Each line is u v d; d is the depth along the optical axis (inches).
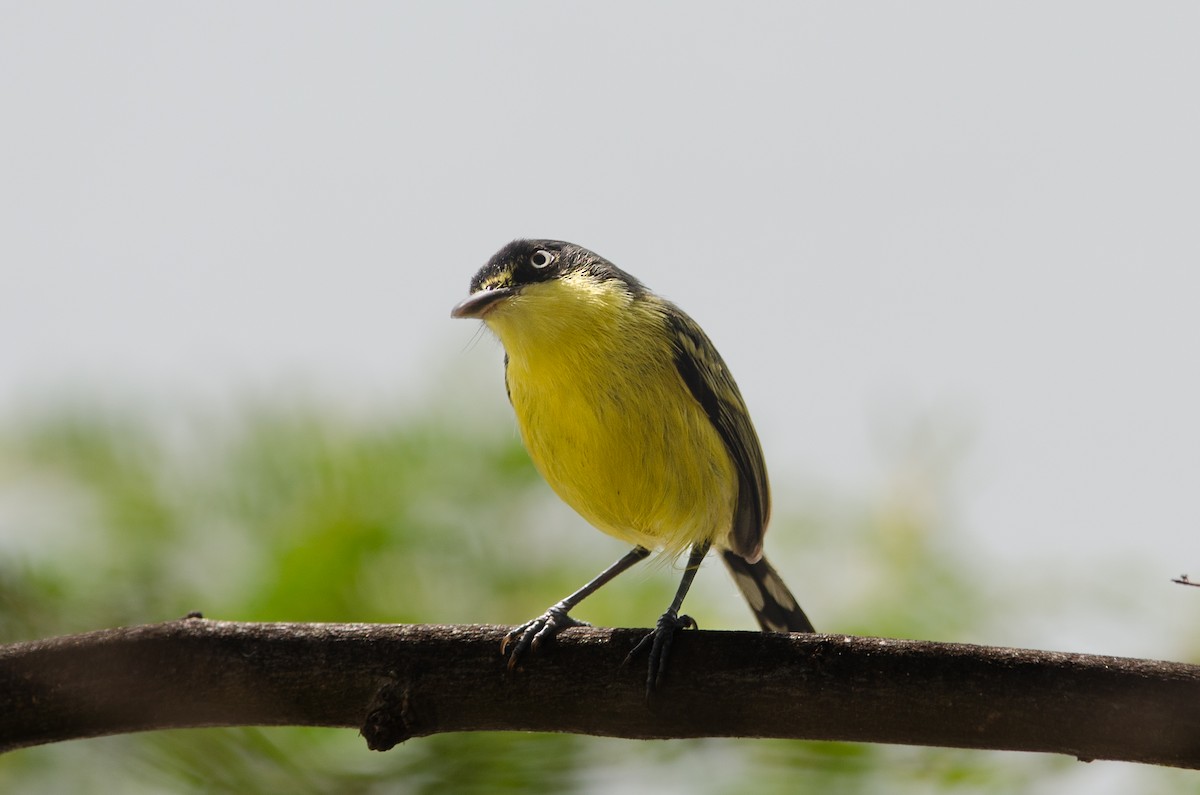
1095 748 335.6
